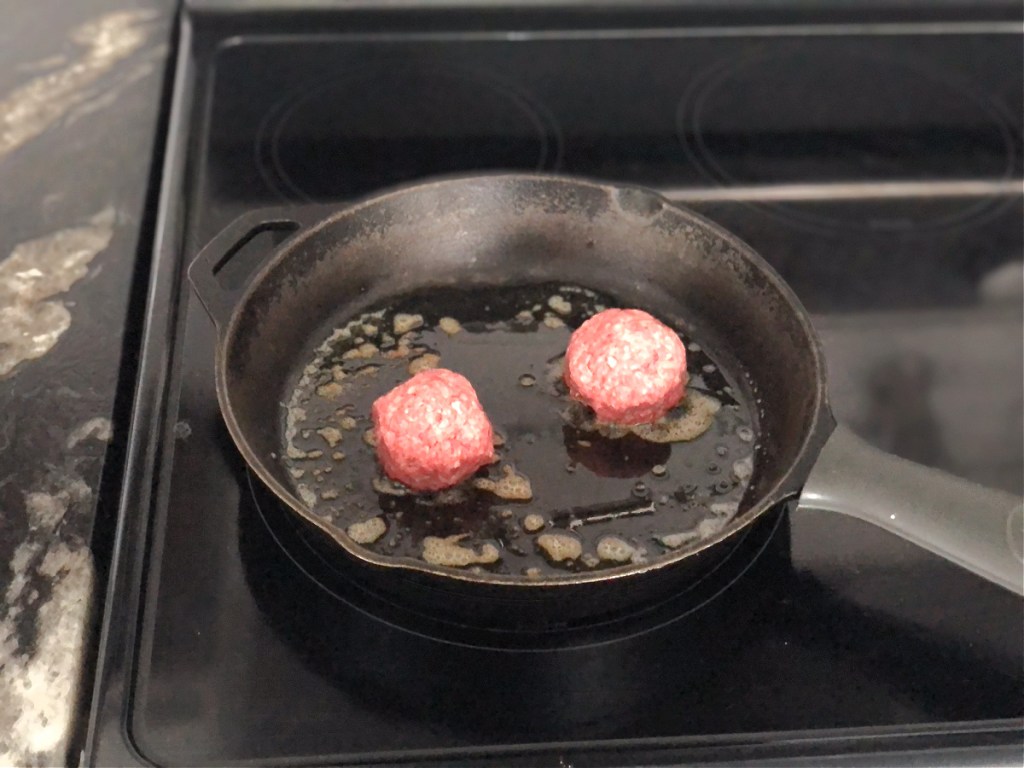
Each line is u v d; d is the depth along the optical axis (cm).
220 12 68
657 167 62
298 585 42
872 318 54
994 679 40
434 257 53
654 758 37
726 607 42
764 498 40
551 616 40
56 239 52
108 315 49
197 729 37
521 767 37
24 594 39
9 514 41
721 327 51
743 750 38
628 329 47
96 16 66
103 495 43
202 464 44
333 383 49
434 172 60
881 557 44
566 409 48
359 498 44
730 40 71
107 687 38
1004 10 73
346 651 40
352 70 67
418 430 43
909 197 61
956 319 54
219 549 42
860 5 73
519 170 61
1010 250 58
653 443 47
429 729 38
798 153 63
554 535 44
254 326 46
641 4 72
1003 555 37
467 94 66
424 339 51
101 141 58
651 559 42
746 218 59
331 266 50
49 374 46
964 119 66
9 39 64
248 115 63
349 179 59
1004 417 50
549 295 53
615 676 40
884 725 39
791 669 40
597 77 68
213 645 40
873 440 48
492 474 46
